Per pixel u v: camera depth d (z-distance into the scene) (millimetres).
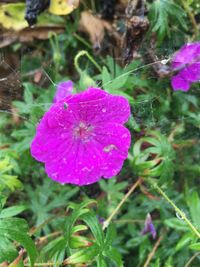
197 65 127
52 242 109
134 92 135
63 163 100
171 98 138
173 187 144
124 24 138
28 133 126
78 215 103
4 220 96
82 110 96
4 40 147
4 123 141
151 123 127
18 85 130
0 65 127
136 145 121
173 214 135
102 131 100
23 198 136
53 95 131
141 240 131
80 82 121
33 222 133
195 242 111
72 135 100
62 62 147
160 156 119
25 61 148
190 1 138
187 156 145
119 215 140
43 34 149
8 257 94
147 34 128
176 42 136
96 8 148
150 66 130
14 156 123
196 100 142
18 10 145
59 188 135
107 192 135
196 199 118
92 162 101
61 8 140
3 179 116
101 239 102
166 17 127
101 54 145
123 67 136
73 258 99
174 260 127
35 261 102
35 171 135
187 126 141
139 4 124
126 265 135
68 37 148
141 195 137
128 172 134
